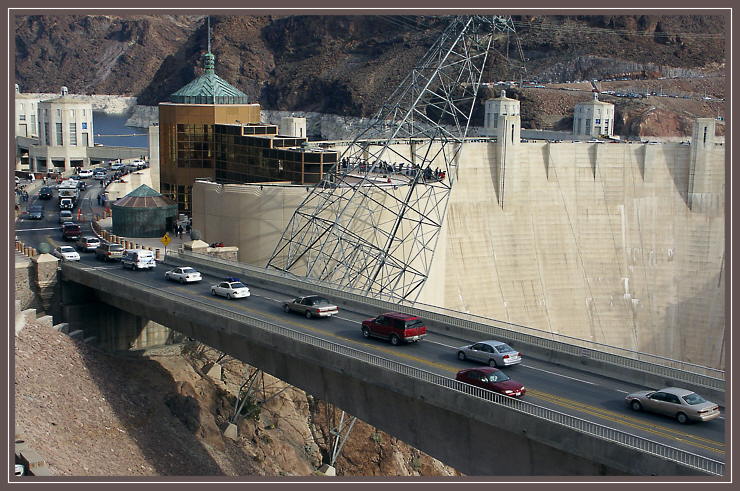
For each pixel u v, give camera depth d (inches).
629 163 7480.3
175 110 5876.0
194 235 4790.8
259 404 4109.3
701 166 7401.6
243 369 4357.8
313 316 3297.2
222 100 5999.0
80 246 4746.6
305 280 3858.3
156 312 3715.6
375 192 4933.6
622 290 7224.4
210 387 4116.6
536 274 7042.3
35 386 3307.1
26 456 2701.8
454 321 3102.9
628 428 2217.0
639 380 2600.9
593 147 7431.1
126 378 3838.6
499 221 6993.1
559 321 6998.0
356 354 2689.5
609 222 7352.4
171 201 5511.8
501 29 5231.3
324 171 5036.9
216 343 3376.0
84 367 3703.3
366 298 3442.4
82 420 3292.3
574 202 7317.9
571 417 2154.3
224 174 5684.1
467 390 2395.4
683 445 2107.5
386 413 2687.0
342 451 4165.8
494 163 7037.4
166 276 3951.8
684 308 7278.5
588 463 2146.9
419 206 5265.8
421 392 2488.9
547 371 2701.8
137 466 3193.9
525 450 2298.2
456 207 6860.2
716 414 2263.8
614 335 7130.9
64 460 2915.8
